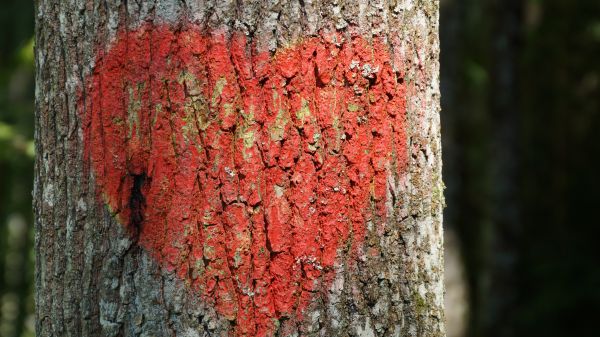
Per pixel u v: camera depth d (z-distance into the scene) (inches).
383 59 51.1
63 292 51.9
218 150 49.8
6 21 164.1
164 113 50.1
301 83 50.0
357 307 51.1
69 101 51.7
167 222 50.2
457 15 159.9
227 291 50.1
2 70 151.3
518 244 174.6
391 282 51.7
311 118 50.1
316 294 50.6
